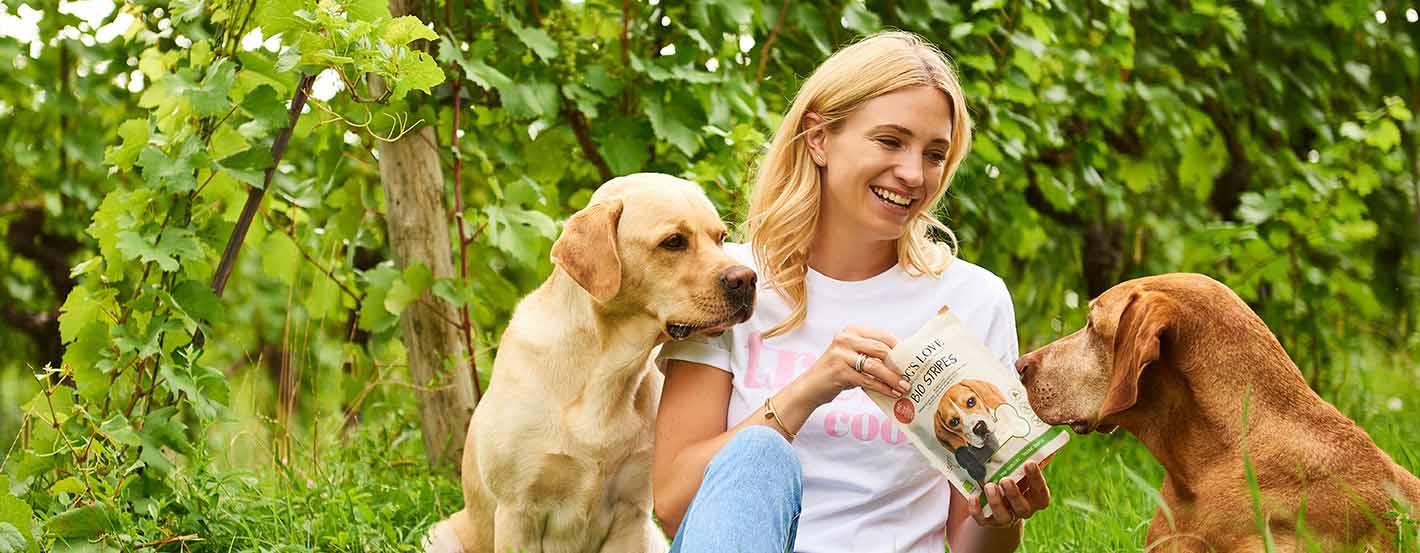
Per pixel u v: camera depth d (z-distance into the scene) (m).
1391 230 8.22
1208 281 3.19
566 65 5.35
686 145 5.37
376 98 4.68
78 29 6.80
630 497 3.82
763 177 3.31
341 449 5.61
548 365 3.69
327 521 4.29
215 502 4.20
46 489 4.12
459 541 4.04
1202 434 3.10
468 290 5.16
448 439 5.40
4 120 7.83
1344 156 6.63
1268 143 7.70
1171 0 7.14
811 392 2.89
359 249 6.93
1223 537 3.01
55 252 8.55
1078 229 7.59
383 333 5.59
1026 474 2.84
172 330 4.21
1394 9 8.00
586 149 5.70
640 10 5.58
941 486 3.15
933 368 2.87
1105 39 6.28
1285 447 3.00
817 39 5.69
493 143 5.56
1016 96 6.03
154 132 4.36
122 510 4.00
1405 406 7.89
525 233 5.19
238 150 4.36
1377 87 8.05
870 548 3.02
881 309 3.18
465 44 5.27
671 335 3.39
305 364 6.29
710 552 2.55
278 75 4.33
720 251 3.39
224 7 4.32
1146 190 7.84
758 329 3.23
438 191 5.25
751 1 5.37
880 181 3.09
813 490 3.07
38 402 4.10
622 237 3.49
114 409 4.30
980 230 6.89
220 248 4.43
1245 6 7.19
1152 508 4.69
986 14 6.24
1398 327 8.73
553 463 3.69
